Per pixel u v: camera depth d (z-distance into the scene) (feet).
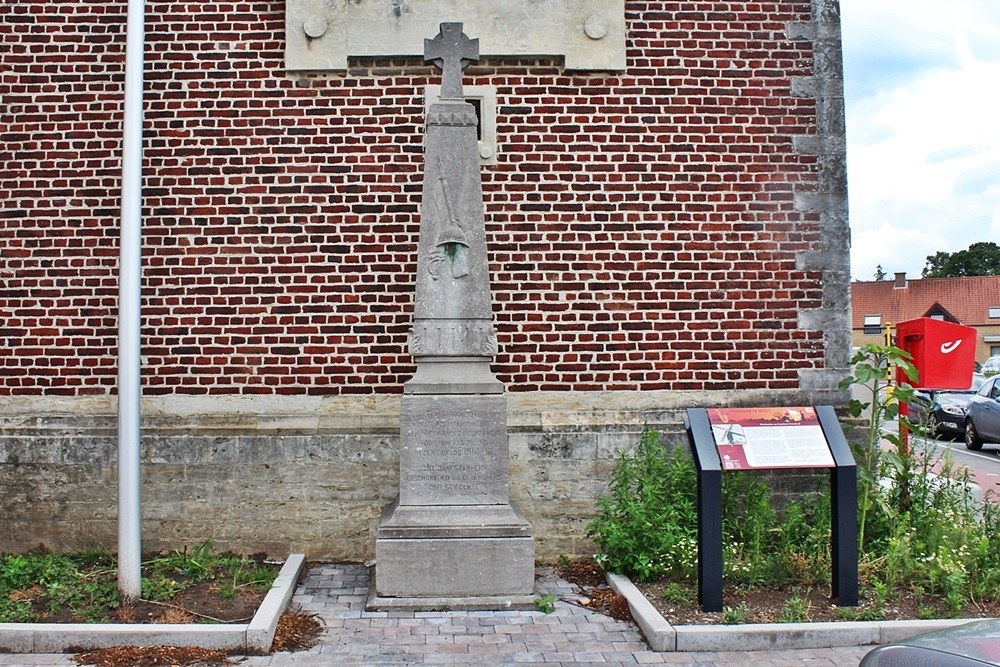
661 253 25.03
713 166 25.27
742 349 25.05
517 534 20.62
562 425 24.61
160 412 24.32
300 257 24.64
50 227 24.59
